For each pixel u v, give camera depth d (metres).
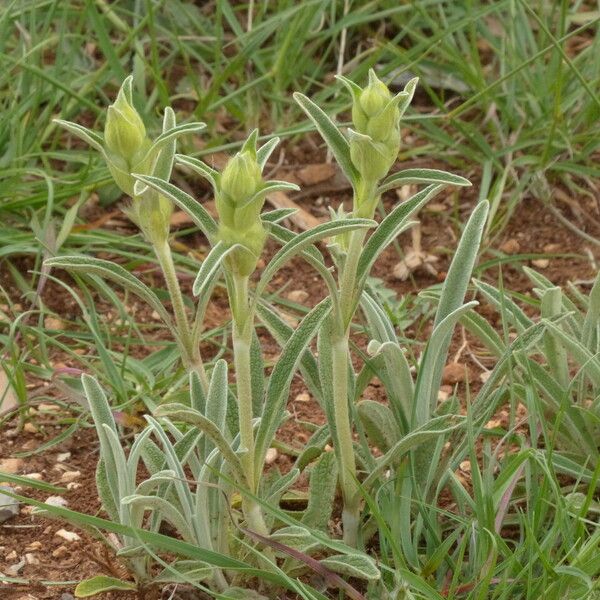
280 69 1.22
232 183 0.71
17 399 0.97
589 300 0.88
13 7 1.19
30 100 1.13
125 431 0.95
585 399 0.89
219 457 0.79
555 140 1.17
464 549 0.80
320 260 0.78
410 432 0.82
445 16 1.33
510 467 0.81
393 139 0.75
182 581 0.79
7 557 0.85
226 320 1.06
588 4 1.38
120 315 1.03
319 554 0.84
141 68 1.19
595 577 0.81
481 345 1.04
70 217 1.07
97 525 0.78
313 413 0.97
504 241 1.14
